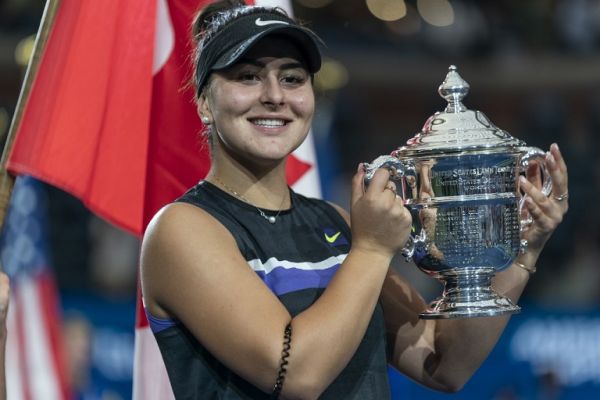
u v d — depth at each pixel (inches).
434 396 645.3
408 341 278.8
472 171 252.5
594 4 1113.4
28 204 556.7
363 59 994.1
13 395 539.2
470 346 275.3
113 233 798.5
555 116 1067.9
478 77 1066.7
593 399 668.1
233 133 247.0
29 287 549.6
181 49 313.4
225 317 231.8
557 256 935.7
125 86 307.6
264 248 247.3
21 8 870.4
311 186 339.0
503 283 276.7
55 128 294.2
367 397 247.4
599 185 1001.5
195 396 244.2
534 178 278.8
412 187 256.8
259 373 229.8
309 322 229.1
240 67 245.9
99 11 301.4
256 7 252.7
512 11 1095.6
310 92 252.7
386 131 1029.2
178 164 313.7
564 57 1087.6
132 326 609.3
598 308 671.8
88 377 599.8
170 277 239.6
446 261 255.3
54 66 294.2
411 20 1045.8
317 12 1005.2
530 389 661.9
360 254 238.7
